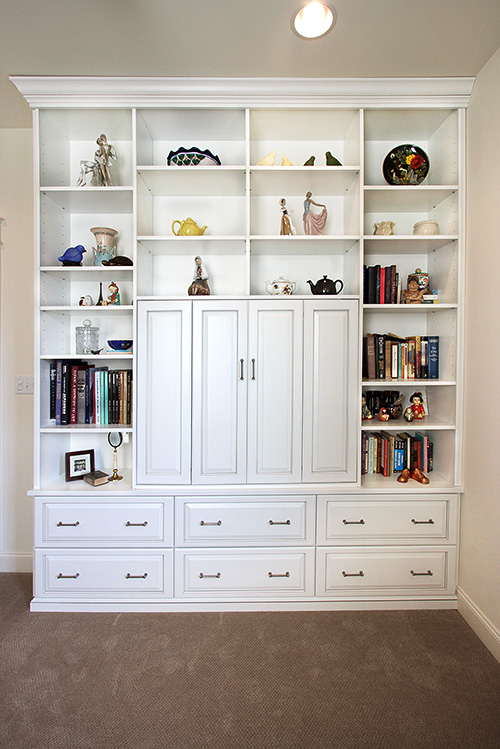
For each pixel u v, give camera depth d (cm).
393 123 204
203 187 209
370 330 224
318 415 190
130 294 222
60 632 176
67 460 200
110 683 149
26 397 227
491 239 171
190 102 186
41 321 192
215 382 188
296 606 192
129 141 219
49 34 154
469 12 144
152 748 125
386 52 165
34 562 191
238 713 137
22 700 142
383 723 133
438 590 195
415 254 223
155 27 150
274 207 220
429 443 212
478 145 179
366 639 172
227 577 191
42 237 193
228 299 187
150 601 191
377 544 192
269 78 179
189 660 160
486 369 174
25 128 221
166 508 189
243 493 189
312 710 138
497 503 166
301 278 222
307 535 191
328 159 196
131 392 206
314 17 147
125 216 222
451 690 146
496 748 124
